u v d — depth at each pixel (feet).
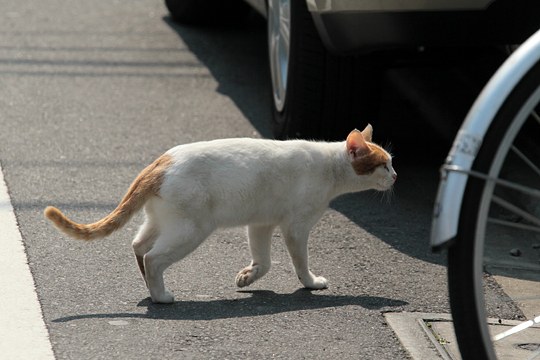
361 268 24.90
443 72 40.37
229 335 20.47
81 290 22.57
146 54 46.96
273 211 22.76
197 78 43.50
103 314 21.27
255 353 19.66
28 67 43.73
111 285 22.97
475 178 15.99
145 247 22.50
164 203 21.67
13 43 47.60
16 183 29.86
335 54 30.25
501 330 21.29
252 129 36.63
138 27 52.21
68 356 19.19
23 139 34.32
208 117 37.96
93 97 39.91
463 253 16.12
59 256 24.56
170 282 23.45
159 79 43.01
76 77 42.65
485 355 16.43
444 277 24.39
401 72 40.16
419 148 34.60
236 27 52.80
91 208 28.17
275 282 23.88
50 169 31.35
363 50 28.76
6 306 21.43
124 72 43.78
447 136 35.73
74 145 33.91
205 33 51.44
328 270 24.71
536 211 28.25
